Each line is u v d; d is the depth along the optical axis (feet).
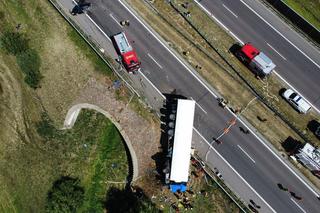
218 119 249.96
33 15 282.56
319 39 257.14
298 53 257.96
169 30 266.16
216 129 248.52
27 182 276.00
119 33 267.80
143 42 265.34
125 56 255.91
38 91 278.87
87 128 270.46
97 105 264.11
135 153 252.42
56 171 270.87
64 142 273.54
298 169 240.12
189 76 257.96
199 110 251.80
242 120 248.93
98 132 268.41
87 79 267.59
